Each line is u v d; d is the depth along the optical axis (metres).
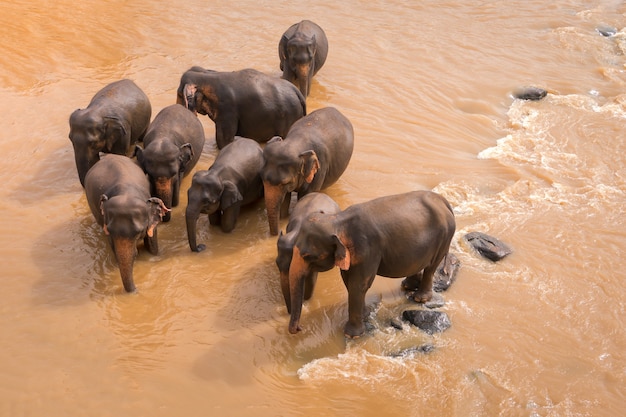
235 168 9.83
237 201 9.69
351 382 7.54
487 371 7.71
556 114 13.60
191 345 7.96
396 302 8.71
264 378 7.59
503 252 9.51
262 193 10.59
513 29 17.42
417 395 7.40
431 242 8.01
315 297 8.77
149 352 7.84
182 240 9.79
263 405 7.23
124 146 10.85
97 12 17.02
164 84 13.98
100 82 13.91
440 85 14.48
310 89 14.05
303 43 13.04
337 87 14.21
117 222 8.35
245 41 16.08
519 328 8.34
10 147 11.67
